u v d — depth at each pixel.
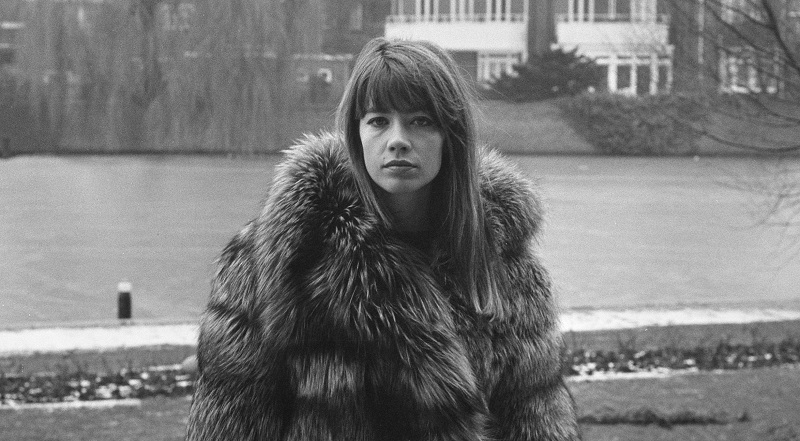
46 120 56.69
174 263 22.50
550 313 2.15
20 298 18.78
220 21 51.03
